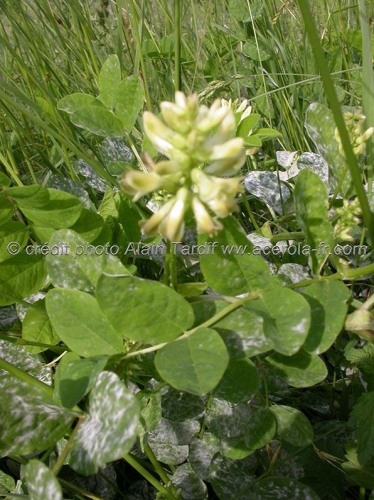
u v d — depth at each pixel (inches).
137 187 4.6
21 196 6.0
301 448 6.5
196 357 4.5
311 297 5.5
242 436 6.4
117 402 4.2
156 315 4.9
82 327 5.3
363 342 7.7
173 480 7.0
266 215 9.9
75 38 11.5
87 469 4.1
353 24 14.1
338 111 4.7
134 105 7.5
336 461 6.8
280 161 9.8
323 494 6.7
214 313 5.4
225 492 6.6
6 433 4.5
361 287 8.7
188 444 7.1
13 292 6.8
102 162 9.7
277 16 11.5
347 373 8.0
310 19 4.4
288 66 11.3
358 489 7.1
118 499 7.3
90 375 4.8
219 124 4.6
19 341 6.7
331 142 7.1
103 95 7.6
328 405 7.8
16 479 7.4
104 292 4.7
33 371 6.6
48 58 11.1
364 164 8.0
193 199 4.6
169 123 4.7
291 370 6.0
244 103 8.4
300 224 6.0
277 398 7.4
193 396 6.7
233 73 13.1
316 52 4.5
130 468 7.5
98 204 9.3
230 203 4.5
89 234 6.9
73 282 5.8
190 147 4.5
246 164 10.8
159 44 11.9
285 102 11.0
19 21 10.9
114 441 4.0
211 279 5.2
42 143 11.6
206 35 13.6
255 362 6.6
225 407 6.6
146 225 4.7
